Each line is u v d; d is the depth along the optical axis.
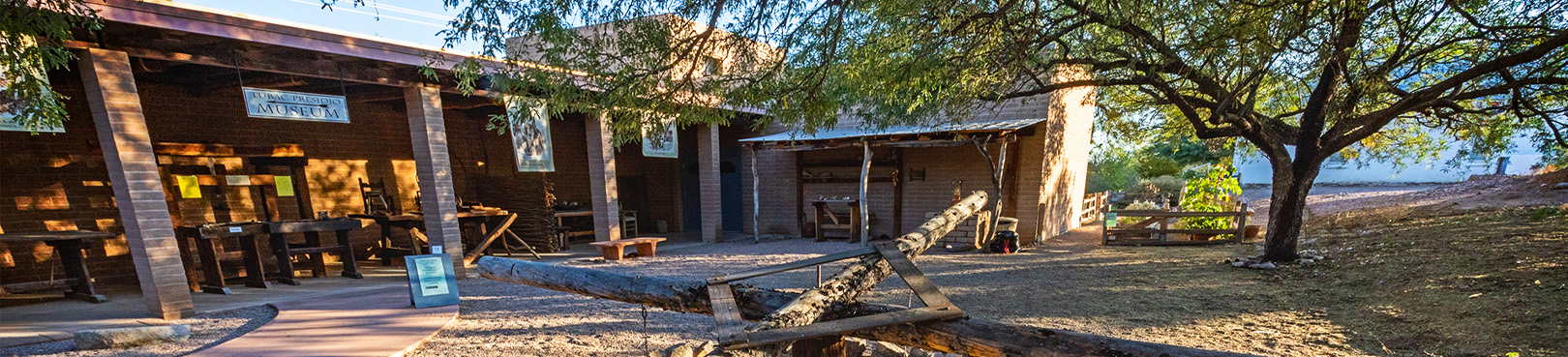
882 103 12.37
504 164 16.70
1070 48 11.15
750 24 7.27
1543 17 7.55
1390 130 15.38
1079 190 19.97
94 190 11.10
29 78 5.97
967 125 14.79
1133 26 8.62
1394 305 7.11
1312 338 6.31
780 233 19.22
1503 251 8.30
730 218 21.03
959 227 14.59
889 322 3.47
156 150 9.96
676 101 7.27
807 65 8.06
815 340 3.99
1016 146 15.87
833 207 18.06
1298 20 7.12
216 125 12.03
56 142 10.71
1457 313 6.32
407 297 8.98
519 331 7.14
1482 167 26.25
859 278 4.12
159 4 7.43
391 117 14.66
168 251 7.93
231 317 8.09
